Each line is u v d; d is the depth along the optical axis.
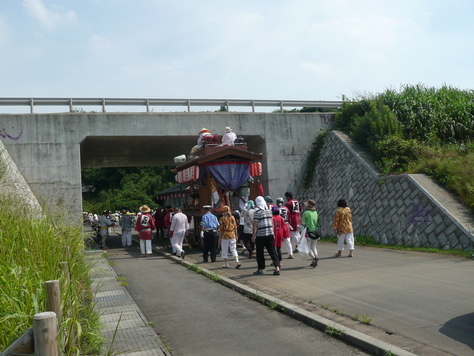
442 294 6.68
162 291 8.38
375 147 17.59
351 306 6.30
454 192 13.30
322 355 4.56
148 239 14.93
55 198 17.31
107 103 18.92
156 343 5.12
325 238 17.70
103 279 9.88
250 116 20.88
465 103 20.03
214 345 5.04
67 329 4.09
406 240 13.07
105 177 51.59
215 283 8.97
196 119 19.88
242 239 13.88
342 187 18.14
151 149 23.09
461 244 11.02
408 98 19.97
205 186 15.41
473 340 4.64
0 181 12.80
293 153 21.50
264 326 5.71
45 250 5.70
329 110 27.03
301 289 7.70
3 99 17.59
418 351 4.41
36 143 17.62
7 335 3.80
